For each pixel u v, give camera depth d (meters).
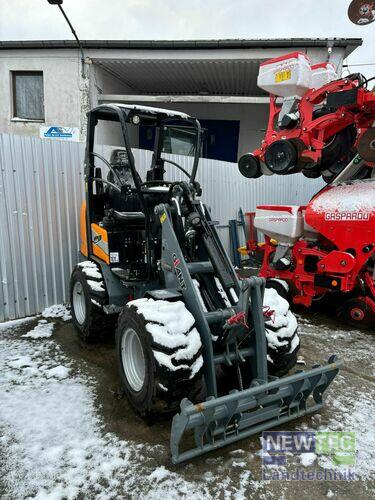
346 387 3.07
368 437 2.41
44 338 3.83
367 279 4.36
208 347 2.31
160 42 7.92
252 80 9.90
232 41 7.75
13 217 4.20
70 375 3.09
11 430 2.37
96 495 1.90
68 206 4.78
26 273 4.39
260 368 2.48
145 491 1.93
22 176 4.24
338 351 3.82
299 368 3.42
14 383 2.94
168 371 2.11
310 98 4.44
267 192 9.00
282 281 4.96
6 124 8.99
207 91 11.08
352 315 4.47
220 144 11.62
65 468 2.07
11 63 8.65
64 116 8.66
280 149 4.53
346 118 4.35
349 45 7.52
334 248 4.52
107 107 3.13
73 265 4.93
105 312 3.40
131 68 8.98
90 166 3.71
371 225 3.98
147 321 2.26
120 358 2.63
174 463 2.04
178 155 6.22
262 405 2.41
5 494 1.89
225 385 2.85
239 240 8.10
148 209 3.11
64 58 8.42
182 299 2.49
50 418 2.51
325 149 4.68
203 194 7.07
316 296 4.88
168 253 2.65
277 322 2.65
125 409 2.63
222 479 2.03
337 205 4.23
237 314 2.29
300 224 4.71
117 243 3.55
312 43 7.60
